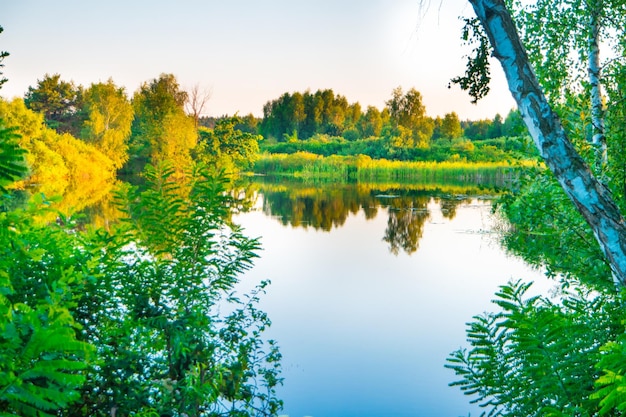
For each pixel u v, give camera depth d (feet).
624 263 12.75
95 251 14.60
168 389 12.32
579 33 23.00
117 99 158.92
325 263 44.60
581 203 13.12
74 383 6.82
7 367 6.51
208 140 151.12
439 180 159.94
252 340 18.45
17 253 9.84
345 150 230.07
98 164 137.90
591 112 21.59
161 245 17.89
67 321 7.58
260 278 38.45
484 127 284.20
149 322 13.19
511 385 11.19
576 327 10.97
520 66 13.35
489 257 46.80
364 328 28.25
